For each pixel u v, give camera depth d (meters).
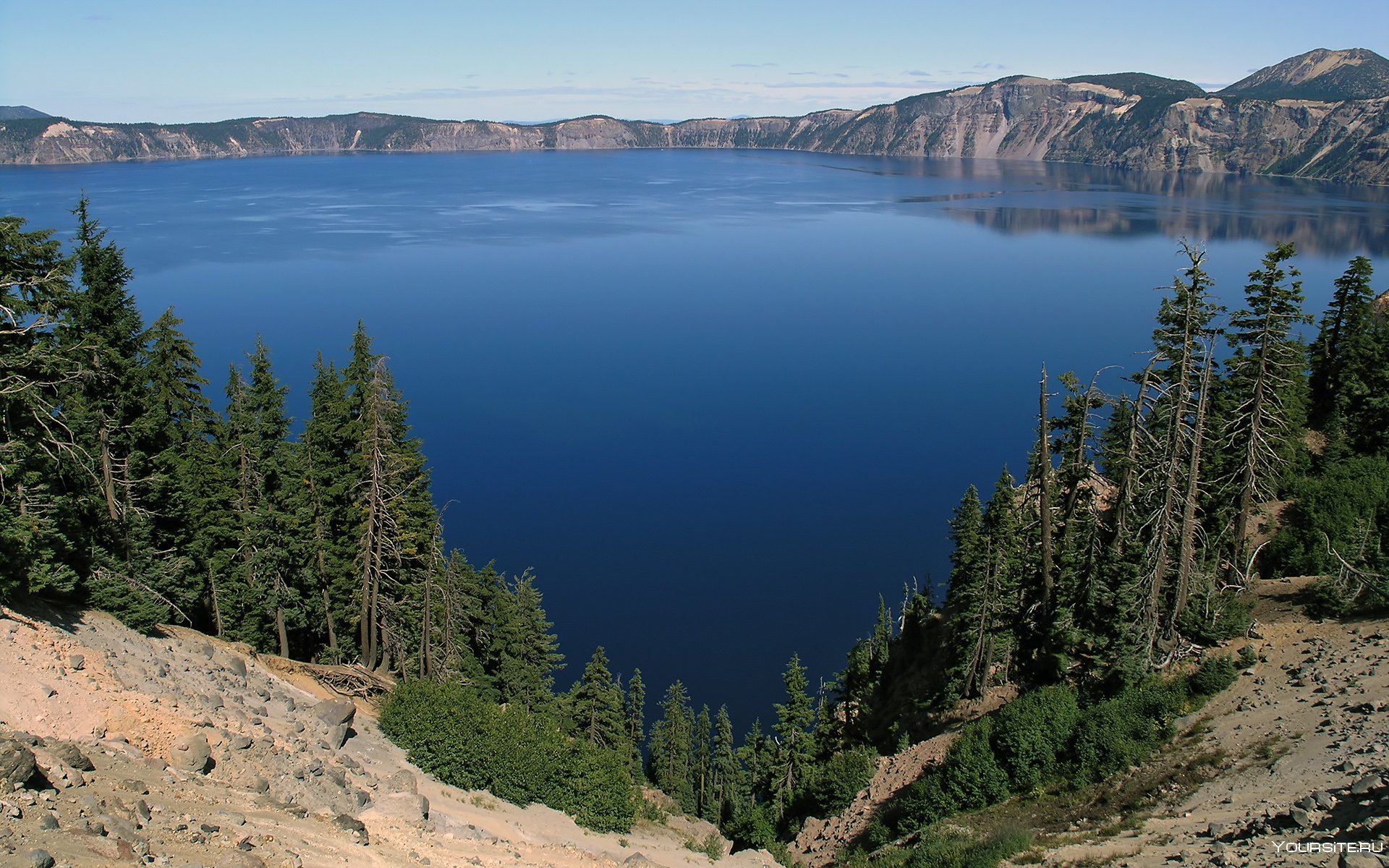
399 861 22.91
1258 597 42.44
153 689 27.52
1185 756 31.89
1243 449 46.00
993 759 36.28
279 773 25.78
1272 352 44.53
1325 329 66.38
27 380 33.62
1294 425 58.59
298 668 42.22
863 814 43.31
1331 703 30.53
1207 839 24.84
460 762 35.47
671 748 69.56
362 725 37.03
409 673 51.12
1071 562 44.69
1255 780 27.83
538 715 53.19
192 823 19.72
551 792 37.97
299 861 19.83
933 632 63.12
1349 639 34.88
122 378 41.47
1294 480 55.59
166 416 42.97
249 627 45.91
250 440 45.72
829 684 70.12
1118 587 40.19
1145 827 27.64
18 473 31.62
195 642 37.75
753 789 71.44
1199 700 35.28
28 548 29.77
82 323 40.00
